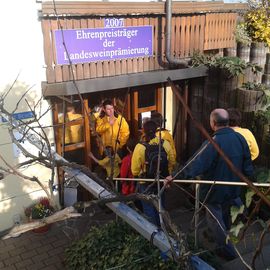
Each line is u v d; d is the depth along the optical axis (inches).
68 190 247.6
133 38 265.0
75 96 249.9
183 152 317.4
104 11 243.6
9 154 226.4
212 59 290.8
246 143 162.4
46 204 238.5
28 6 221.5
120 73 265.4
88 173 140.6
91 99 261.9
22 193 239.3
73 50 241.4
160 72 261.4
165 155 192.9
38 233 233.8
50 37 232.2
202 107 296.8
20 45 224.1
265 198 69.2
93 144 265.9
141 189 191.5
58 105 245.6
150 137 199.3
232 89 270.2
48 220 112.6
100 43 250.5
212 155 154.3
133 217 118.2
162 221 106.6
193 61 288.7
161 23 276.2
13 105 227.5
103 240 186.7
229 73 268.5
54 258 214.7
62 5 227.8
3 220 237.8
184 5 280.2
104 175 263.9
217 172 158.6
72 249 201.9
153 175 189.3
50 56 234.1
